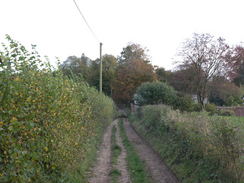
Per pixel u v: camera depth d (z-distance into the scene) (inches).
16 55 201.0
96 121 659.4
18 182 168.7
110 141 761.6
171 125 506.9
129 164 474.9
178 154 419.5
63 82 312.5
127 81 1939.0
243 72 1718.8
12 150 158.4
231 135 271.7
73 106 319.6
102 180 379.6
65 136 287.9
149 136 721.6
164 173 405.4
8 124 158.2
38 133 210.8
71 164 323.3
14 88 167.5
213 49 1496.1
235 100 1712.6
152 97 1128.2
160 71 2202.3
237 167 260.5
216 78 1531.7
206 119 377.4
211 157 299.6
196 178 311.6
